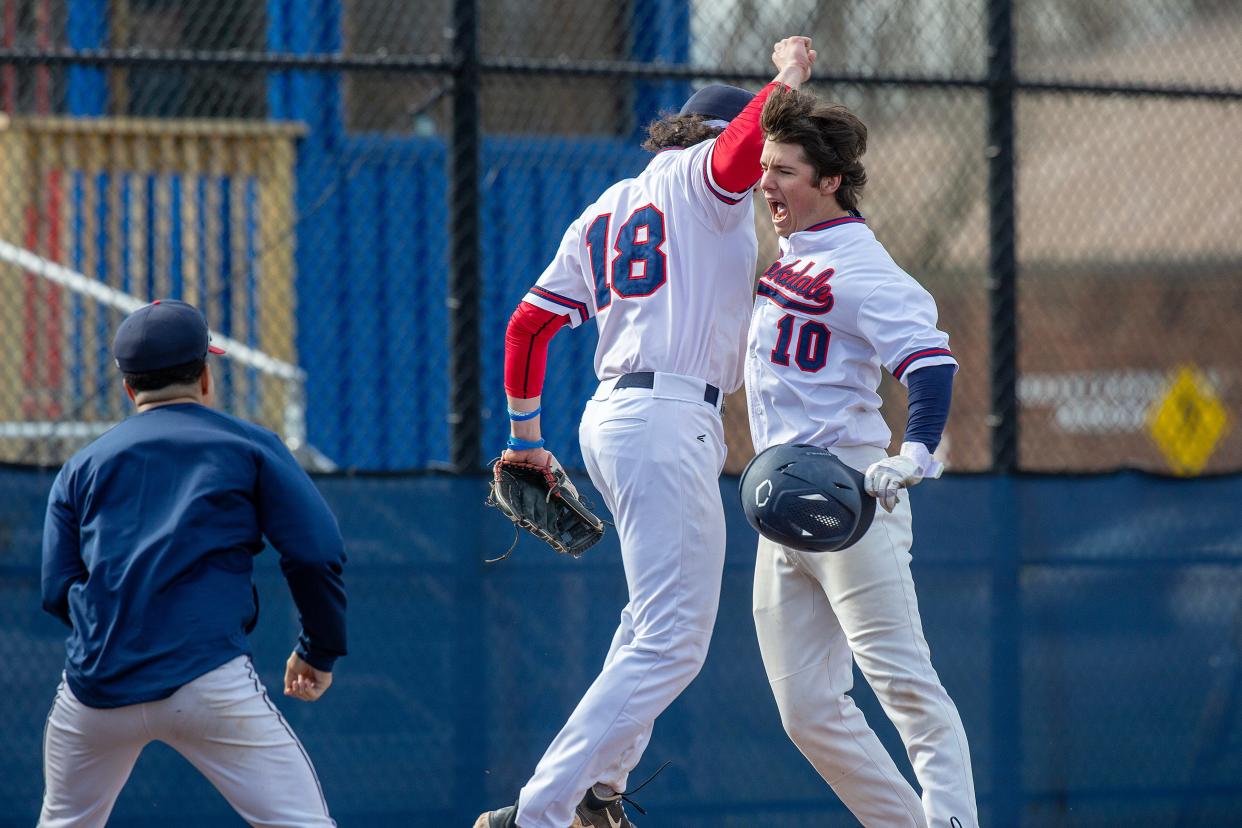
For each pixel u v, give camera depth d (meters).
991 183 20.34
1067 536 19.50
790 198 13.27
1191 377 24.88
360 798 17.95
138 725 11.55
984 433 35.25
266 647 17.86
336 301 25.20
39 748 17.55
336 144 25.52
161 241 25.36
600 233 13.95
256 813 11.74
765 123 13.04
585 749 13.20
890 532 13.70
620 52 24.97
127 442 11.89
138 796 17.86
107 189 25.20
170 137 25.33
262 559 17.88
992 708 19.23
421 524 18.23
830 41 26.03
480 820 13.75
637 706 13.27
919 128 30.84
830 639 14.31
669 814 18.61
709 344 13.49
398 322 25.31
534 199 24.38
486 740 18.22
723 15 24.84
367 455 25.02
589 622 18.52
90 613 11.62
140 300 24.06
